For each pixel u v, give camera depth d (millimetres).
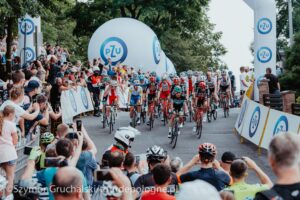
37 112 9539
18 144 9305
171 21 40906
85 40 52906
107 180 4820
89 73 20875
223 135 16156
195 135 16156
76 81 19266
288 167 3143
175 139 14172
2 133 7793
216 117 19531
